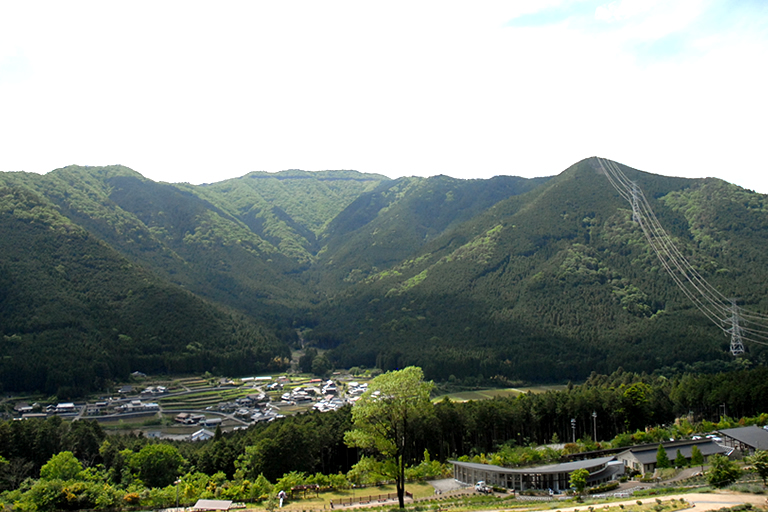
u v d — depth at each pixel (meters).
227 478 118.62
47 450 121.38
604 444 131.38
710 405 156.12
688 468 100.50
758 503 60.72
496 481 97.69
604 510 63.75
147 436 178.38
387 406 77.62
